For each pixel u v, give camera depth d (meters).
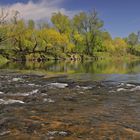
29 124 11.68
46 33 100.38
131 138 10.01
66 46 109.69
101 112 13.79
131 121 12.05
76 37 115.44
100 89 21.86
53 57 101.94
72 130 10.88
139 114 13.31
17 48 92.44
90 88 22.52
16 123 11.84
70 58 107.31
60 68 51.22
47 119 12.45
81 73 38.50
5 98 18.02
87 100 17.27
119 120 12.21
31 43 95.25
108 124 11.59
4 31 78.94
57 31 111.44
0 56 83.56
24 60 90.06
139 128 11.06
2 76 33.28
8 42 88.00
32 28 101.50
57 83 25.86
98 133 10.51
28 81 28.03
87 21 115.25
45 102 16.72
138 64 70.88
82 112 13.84
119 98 17.72
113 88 22.31
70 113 13.65
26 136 10.30
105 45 138.88
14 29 85.12
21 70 44.03
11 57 87.50
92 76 33.69
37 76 33.50
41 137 10.20
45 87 23.23
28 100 17.41
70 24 116.06
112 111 13.99
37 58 93.12
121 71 42.84
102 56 129.00
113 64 70.50
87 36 116.00
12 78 30.97
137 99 17.25
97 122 11.91
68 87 23.23
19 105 15.75
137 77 32.09
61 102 16.67
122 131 10.70
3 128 11.23
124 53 163.25
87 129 10.96
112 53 146.00
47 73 38.25
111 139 9.92
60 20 113.25
